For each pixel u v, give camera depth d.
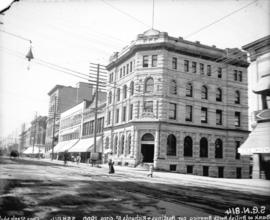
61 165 39.53
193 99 40.00
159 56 38.81
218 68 42.62
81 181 17.72
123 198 11.59
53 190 12.98
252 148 24.64
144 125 37.53
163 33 38.94
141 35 40.09
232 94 43.28
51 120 87.69
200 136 39.81
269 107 26.69
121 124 42.12
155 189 15.45
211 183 22.39
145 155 38.50
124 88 43.88
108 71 50.09
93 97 62.19
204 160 39.50
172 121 38.06
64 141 73.38
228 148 41.69
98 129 52.47
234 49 42.75
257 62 27.67
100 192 13.06
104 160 46.50
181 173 35.59
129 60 42.84
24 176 19.00
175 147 38.16
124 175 25.61
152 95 38.12
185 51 39.97
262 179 26.56
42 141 101.75
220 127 41.47
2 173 20.30
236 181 24.86
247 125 43.84
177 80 39.28
